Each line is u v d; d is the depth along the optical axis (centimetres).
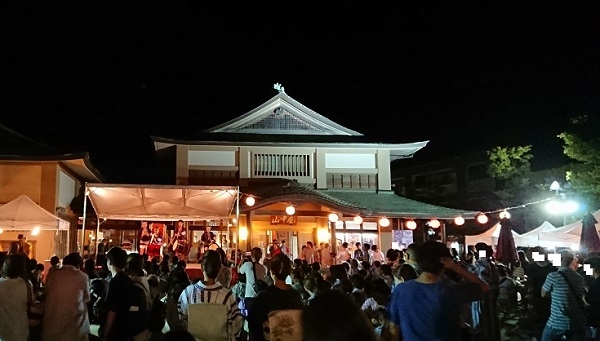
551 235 1770
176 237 2136
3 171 1958
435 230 2828
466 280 516
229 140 2631
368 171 2731
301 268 1042
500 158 3262
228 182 2616
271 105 2753
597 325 793
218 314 578
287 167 2673
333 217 2262
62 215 2077
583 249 1432
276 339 496
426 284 474
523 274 1769
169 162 3086
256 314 568
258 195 2309
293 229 2580
